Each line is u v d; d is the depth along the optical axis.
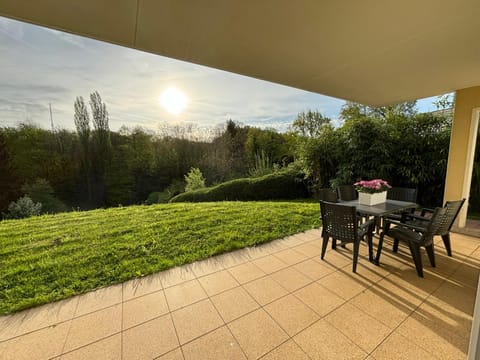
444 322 1.57
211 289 2.02
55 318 1.67
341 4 1.38
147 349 1.39
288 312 1.70
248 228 3.64
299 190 7.66
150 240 3.10
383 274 2.24
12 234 3.44
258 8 1.42
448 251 2.62
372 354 1.32
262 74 2.64
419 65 2.35
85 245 2.95
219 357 1.33
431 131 4.57
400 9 1.42
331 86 3.05
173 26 1.64
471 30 1.67
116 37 1.81
